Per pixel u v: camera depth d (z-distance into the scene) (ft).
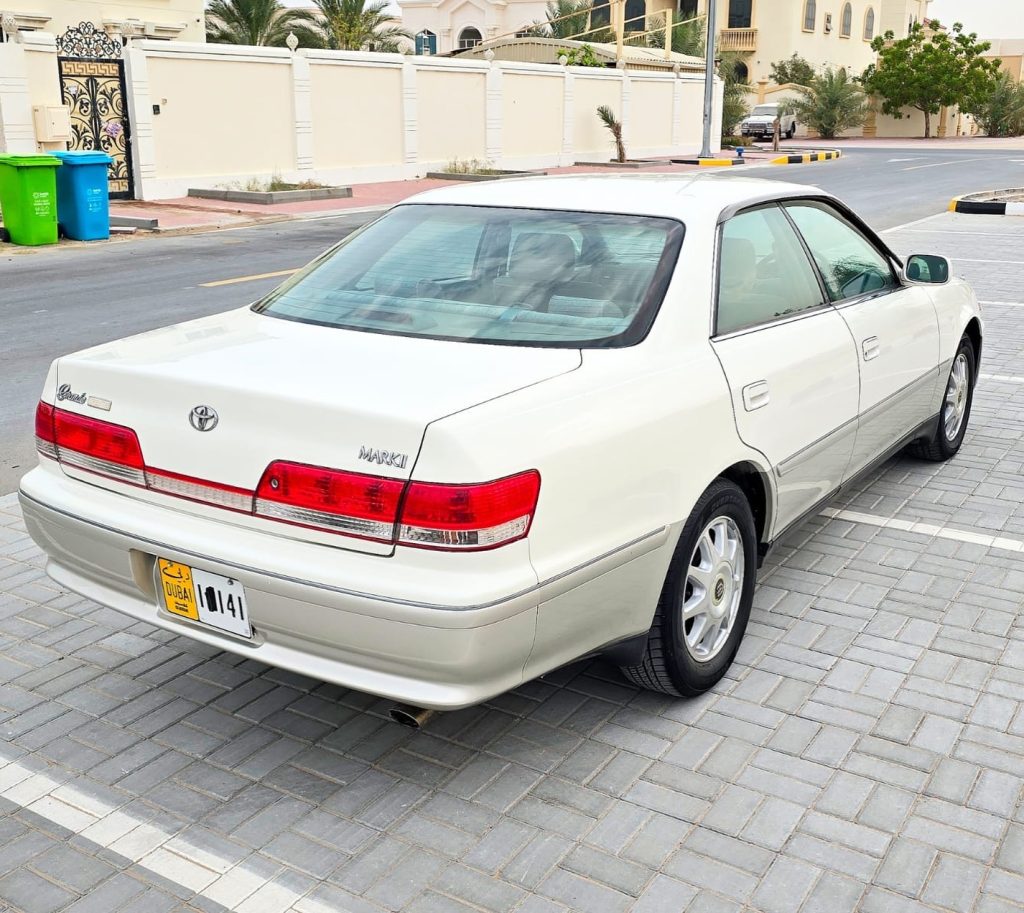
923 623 13.78
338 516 9.05
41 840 9.70
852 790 10.36
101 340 30.45
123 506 10.43
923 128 191.83
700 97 126.41
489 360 10.30
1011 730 11.37
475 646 8.91
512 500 8.99
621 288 11.42
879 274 16.26
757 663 12.77
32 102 61.05
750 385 11.88
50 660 12.94
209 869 9.32
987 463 20.06
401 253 12.67
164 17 80.94
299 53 74.02
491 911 8.81
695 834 9.74
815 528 16.94
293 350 10.71
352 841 9.68
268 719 11.65
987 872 9.27
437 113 87.66
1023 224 57.88
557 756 10.93
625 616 10.56
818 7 194.49
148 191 67.21
